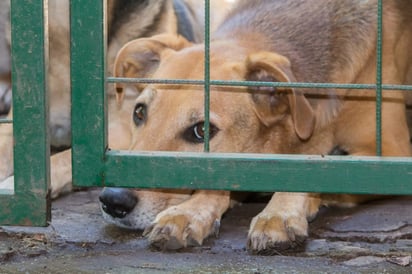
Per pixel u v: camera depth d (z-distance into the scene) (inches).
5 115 368.2
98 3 193.6
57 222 240.8
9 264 202.2
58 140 334.3
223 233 231.6
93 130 198.1
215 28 289.3
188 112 239.3
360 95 269.1
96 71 195.9
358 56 269.7
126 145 297.9
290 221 216.4
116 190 228.1
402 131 276.5
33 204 201.9
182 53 260.5
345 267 199.5
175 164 197.9
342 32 272.1
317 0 279.9
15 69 196.4
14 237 224.5
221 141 245.6
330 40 270.4
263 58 247.4
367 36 272.4
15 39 195.2
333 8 276.1
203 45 269.4
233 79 248.5
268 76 248.2
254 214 257.0
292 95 246.7
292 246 212.1
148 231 219.3
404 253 210.2
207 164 197.3
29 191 201.5
